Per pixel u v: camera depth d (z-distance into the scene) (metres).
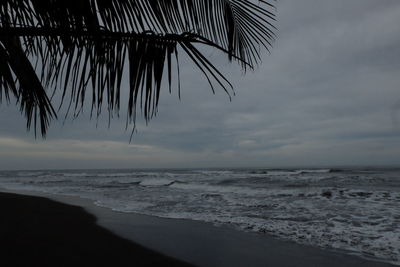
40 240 5.65
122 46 1.43
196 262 4.44
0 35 1.31
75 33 1.34
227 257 4.68
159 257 4.66
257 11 1.68
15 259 4.49
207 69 1.42
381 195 12.20
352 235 5.86
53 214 8.79
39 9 1.33
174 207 10.25
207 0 1.64
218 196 13.48
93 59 1.41
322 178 24.53
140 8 1.42
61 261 4.43
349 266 4.22
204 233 6.28
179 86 1.45
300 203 10.65
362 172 34.94
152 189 18.38
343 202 10.62
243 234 6.16
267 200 11.71
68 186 22.09
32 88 1.50
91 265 4.26
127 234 6.20
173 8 1.52
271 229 6.53
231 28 1.72
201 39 1.43
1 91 1.67
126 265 4.30
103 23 1.36
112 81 1.42
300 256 4.69
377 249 4.96
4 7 1.33
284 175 31.05
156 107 1.44
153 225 7.13
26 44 1.45
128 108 1.43
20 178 37.97
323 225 6.84
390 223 6.88
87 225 7.13
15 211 9.41
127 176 39.38
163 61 1.44
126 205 10.83
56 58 1.41
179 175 39.16
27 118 1.66
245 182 22.61
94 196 14.20
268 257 4.66
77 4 1.32
